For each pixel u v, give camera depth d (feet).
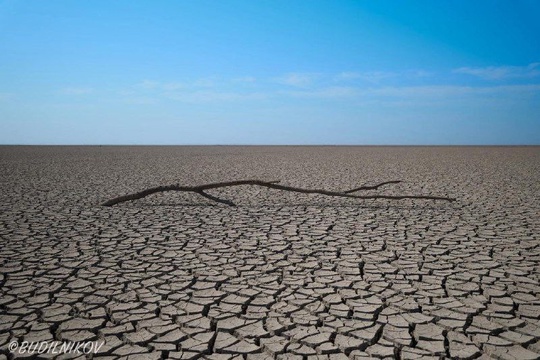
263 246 15.46
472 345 8.16
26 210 22.04
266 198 28.02
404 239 16.58
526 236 17.15
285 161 70.95
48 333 8.57
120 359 7.63
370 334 8.59
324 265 13.23
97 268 12.77
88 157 79.20
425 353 7.86
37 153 93.25
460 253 14.65
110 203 23.84
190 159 76.02
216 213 22.08
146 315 9.47
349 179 40.04
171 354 7.84
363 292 10.92
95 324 8.99
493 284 11.57
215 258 13.94
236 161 70.28
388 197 24.82
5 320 9.16
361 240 16.42
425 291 11.01
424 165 61.36
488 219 20.74
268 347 8.09
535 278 12.06
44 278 11.84
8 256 13.85
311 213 22.25
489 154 100.37
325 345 8.14
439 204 25.55
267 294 10.80
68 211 22.00
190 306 10.00
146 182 36.27
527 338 8.41
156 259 13.78
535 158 81.46
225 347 8.13
